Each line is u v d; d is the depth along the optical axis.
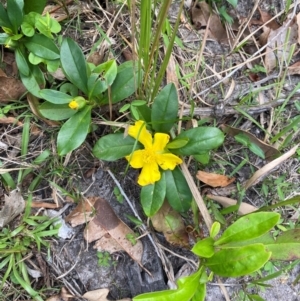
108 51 0.24
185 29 0.26
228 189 0.25
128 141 0.22
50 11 0.24
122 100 0.23
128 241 0.23
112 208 0.24
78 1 0.25
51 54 0.22
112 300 0.24
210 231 0.21
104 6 0.25
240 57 0.26
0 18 0.22
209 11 0.26
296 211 0.25
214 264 0.20
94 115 0.23
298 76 0.26
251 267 0.19
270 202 0.25
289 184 0.25
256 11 0.27
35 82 0.22
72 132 0.21
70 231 0.23
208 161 0.23
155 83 0.22
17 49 0.22
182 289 0.19
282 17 0.27
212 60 0.26
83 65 0.21
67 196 0.23
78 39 0.25
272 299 0.25
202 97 0.25
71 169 0.23
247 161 0.25
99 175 0.24
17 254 0.23
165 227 0.23
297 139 0.25
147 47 0.20
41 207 0.23
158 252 0.24
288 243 0.21
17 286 0.23
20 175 0.23
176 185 0.22
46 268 0.23
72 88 0.23
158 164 0.22
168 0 0.17
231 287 0.25
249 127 0.25
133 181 0.24
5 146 0.23
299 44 0.26
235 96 0.25
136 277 0.24
